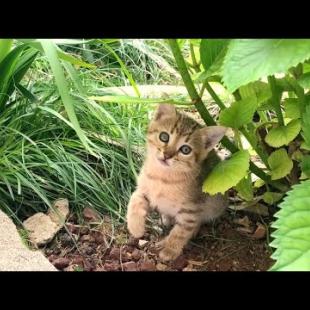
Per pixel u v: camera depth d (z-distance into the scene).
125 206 0.54
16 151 0.52
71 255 0.48
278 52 0.30
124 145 0.58
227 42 0.42
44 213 0.51
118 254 0.49
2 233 0.46
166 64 0.73
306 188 0.32
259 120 0.62
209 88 0.49
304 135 0.42
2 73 0.54
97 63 0.72
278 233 0.30
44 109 0.53
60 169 0.52
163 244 0.51
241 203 0.56
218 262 0.49
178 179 0.49
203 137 0.49
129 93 0.65
